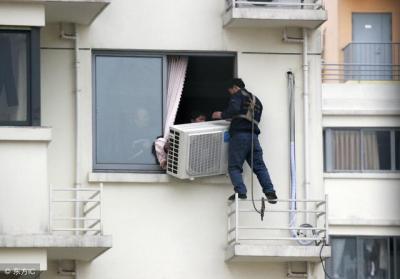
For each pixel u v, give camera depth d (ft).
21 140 149.89
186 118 178.81
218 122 162.40
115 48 162.50
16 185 149.79
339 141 217.77
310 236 162.09
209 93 178.40
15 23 151.23
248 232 162.50
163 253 161.17
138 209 161.27
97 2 153.58
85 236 150.61
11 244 148.66
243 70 164.04
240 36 164.35
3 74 151.12
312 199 161.89
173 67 164.45
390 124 218.59
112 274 160.35
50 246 149.59
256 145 160.04
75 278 159.53
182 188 162.09
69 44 161.58
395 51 256.93
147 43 163.12
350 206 214.07
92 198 156.76
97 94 162.50
